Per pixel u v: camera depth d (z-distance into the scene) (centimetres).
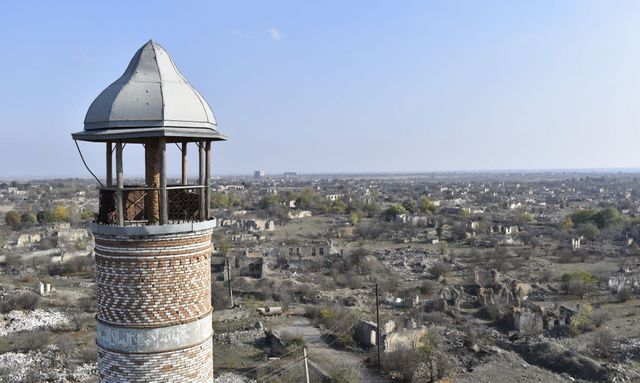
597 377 3931
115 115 1214
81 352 4475
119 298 1220
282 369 4162
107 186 1315
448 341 4778
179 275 1242
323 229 12719
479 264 8419
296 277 7544
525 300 5959
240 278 7175
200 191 1309
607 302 6044
